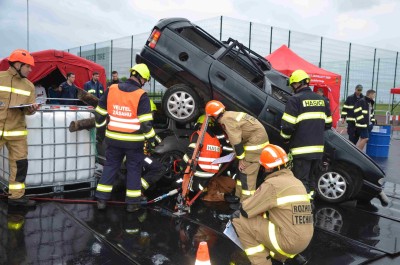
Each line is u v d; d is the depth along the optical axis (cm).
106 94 458
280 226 302
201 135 480
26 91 444
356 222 493
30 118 496
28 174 504
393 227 478
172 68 554
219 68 548
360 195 578
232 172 582
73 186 572
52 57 1038
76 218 441
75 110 532
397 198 635
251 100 545
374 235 447
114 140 452
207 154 500
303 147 477
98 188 471
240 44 595
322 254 388
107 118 468
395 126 1989
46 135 512
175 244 383
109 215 458
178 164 570
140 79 461
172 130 587
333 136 555
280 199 301
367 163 553
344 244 416
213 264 344
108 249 364
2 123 436
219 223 448
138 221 442
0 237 376
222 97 549
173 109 556
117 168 477
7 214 441
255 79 615
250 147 466
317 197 590
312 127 474
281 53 1166
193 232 417
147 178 518
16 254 342
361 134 1039
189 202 486
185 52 552
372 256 387
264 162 322
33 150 504
